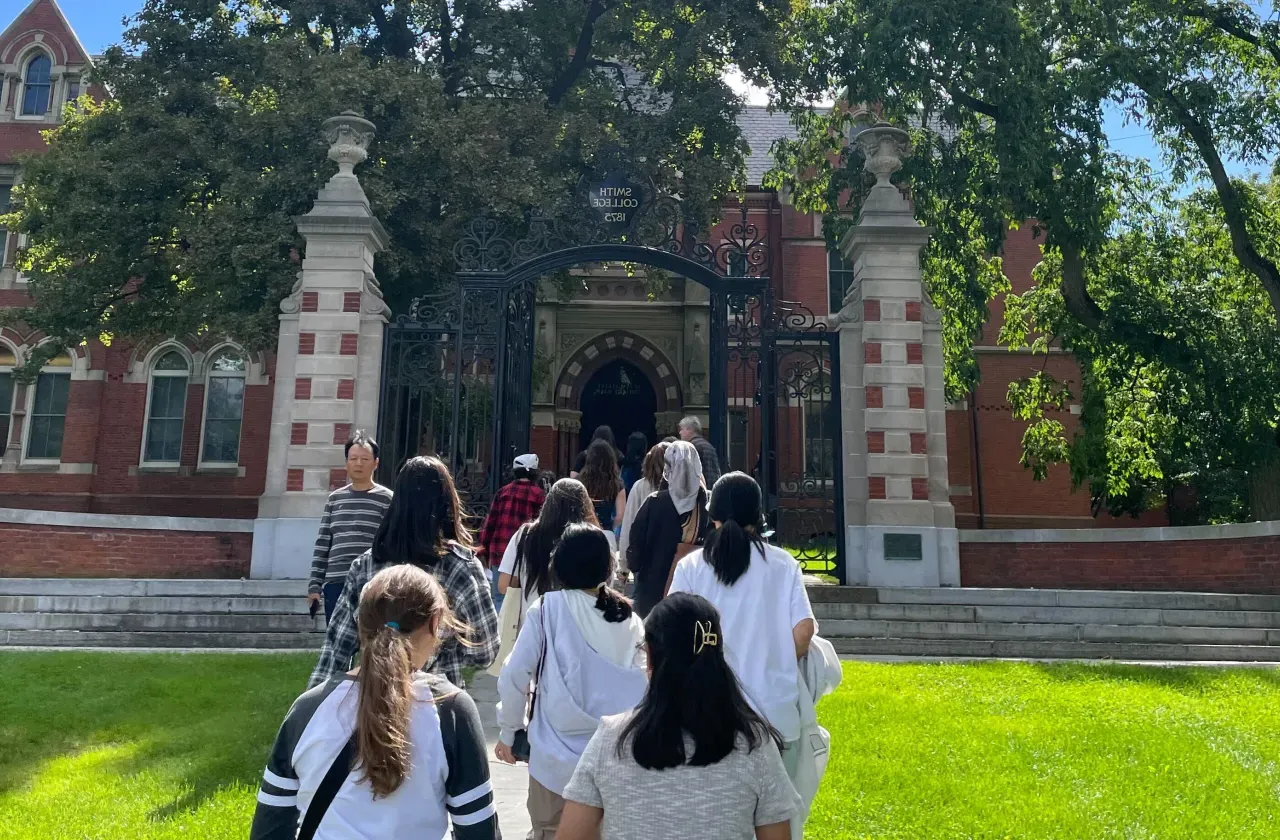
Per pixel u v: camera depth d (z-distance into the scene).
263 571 11.30
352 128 12.56
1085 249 15.12
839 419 11.92
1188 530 11.71
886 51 14.20
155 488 23.08
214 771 5.60
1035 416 19.69
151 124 15.43
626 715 2.37
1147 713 6.86
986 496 24.61
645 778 2.25
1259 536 11.29
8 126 24.02
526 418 12.15
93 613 9.91
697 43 16.52
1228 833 4.57
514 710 3.47
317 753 2.30
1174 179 16.22
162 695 7.36
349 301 11.95
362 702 2.29
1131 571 11.88
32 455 23.09
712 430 11.51
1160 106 15.20
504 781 5.71
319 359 11.82
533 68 17.88
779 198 25.70
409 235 15.70
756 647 3.37
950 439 24.88
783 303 12.20
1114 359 16.59
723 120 17.44
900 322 11.97
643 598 5.05
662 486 6.57
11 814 4.95
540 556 4.55
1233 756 5.89
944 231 15.83
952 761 5.66
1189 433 16.28
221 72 16.27
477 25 16.89
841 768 5.52
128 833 4.57
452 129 14.80
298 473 11.56
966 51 14.23
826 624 10.09
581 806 2.31
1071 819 4.67
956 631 10.04
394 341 12.05
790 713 3.27
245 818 4.75
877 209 12.33
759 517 3.68
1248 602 10.57
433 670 3.58
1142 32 15.12
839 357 12.01
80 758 6.05
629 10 17.25
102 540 11.50
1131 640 9.95
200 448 23.31
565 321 24.42
